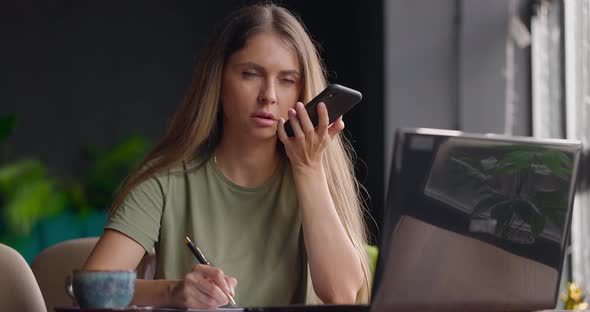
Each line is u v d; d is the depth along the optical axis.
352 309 1.27
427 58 5.45
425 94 5.45
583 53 4.22
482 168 1.27
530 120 4.92
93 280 1.31
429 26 5.46
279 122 1.69
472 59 5.21
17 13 7.75
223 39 1.75
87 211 7.09
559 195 1.33
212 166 1.82
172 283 1.47
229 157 1.82
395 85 5.48
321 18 7.38
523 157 1.30
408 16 5.48
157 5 7.97
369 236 2.26
